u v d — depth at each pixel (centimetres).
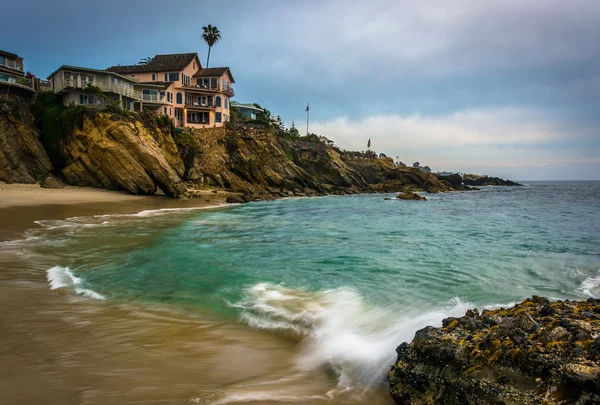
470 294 1112
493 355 527
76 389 543
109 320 857
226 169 5975
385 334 809
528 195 8131
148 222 2592
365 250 1781
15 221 2228
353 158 9525
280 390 579
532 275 1345
